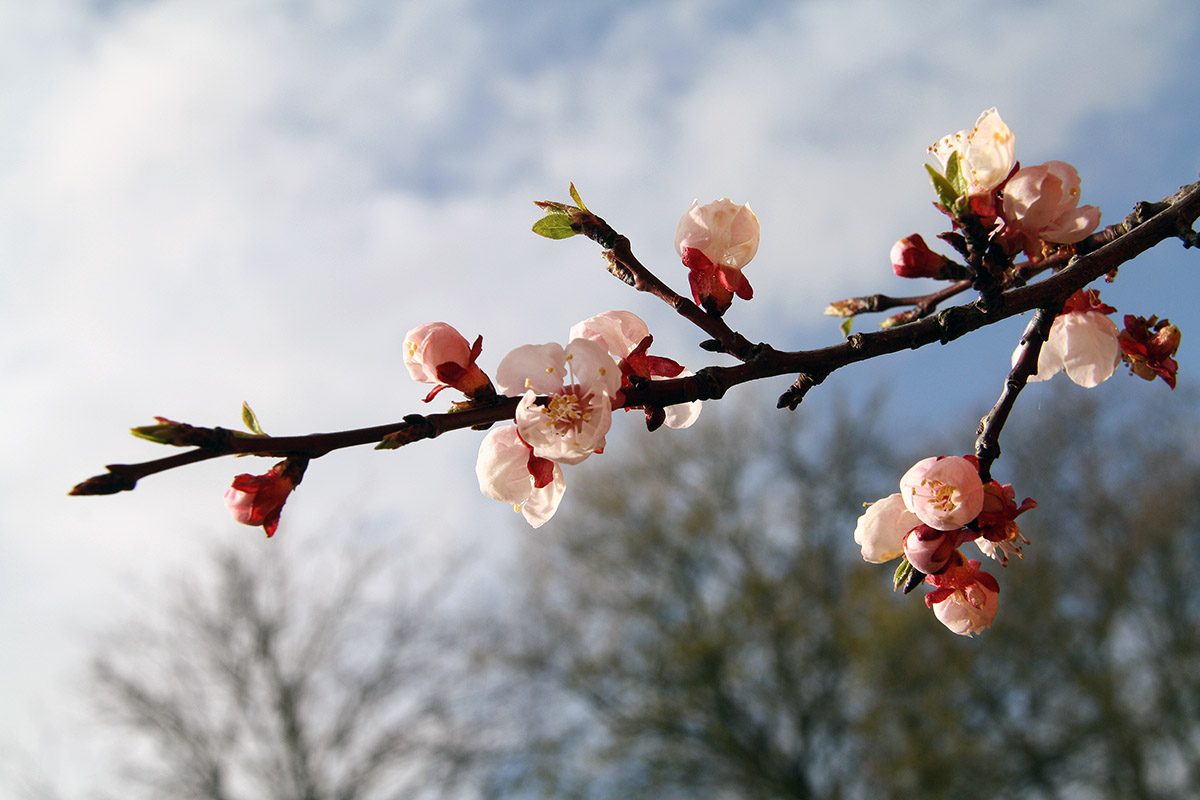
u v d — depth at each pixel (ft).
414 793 53.52
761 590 61.72
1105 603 63.67
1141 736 56.13
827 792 58.44
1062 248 8.24
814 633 60.34
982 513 7.34
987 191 7.31
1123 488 68.64
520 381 6.47
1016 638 58.13
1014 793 56.49
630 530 65.57
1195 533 64.44
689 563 65.46
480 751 55.62
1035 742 57.11
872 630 54.90
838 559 65.46
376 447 6.21
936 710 53.72
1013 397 7.72
